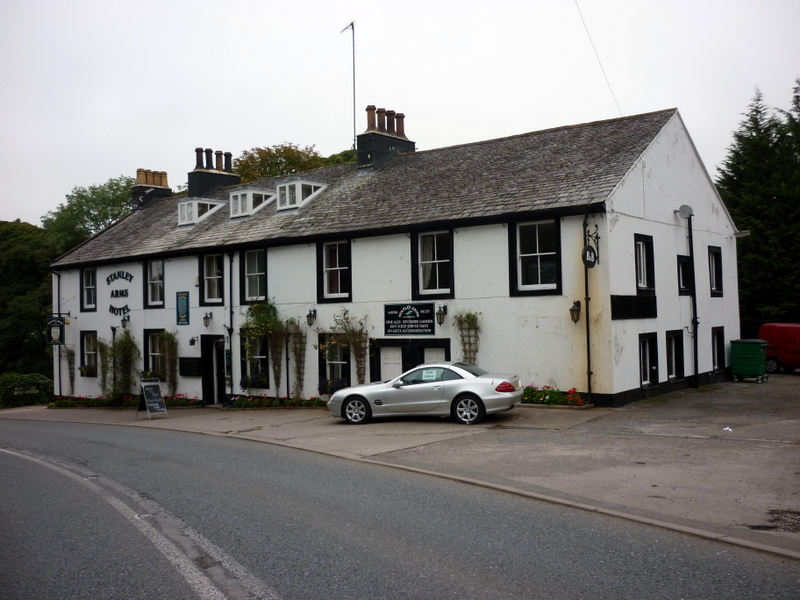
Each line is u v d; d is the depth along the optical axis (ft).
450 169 75.66
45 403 114.83
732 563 20.70
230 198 90.22
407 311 67.10
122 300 97.09
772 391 65.16
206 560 22.21
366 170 86.28
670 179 67.77
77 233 159.53
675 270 67.92
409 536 24.06
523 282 60.64
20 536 25.93
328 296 74.08
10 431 67.51
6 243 153.07
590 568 20.36
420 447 43.14
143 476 37.93
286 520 26.78
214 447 48.91
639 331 60.13
